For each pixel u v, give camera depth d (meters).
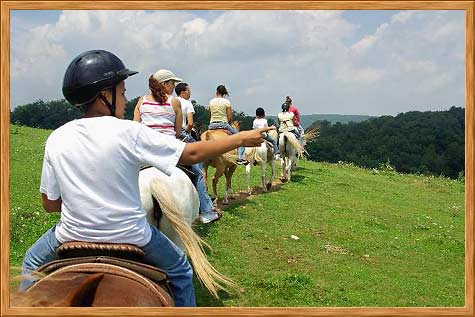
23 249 7.24
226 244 8.57
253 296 6.44
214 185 11.09
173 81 6.38
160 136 2.93
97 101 3.10
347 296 6.79
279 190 13.56
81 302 2.54
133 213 2.95
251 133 2.93
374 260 8.65
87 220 2.88
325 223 10.67
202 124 11.25
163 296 2.72
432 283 7.72
